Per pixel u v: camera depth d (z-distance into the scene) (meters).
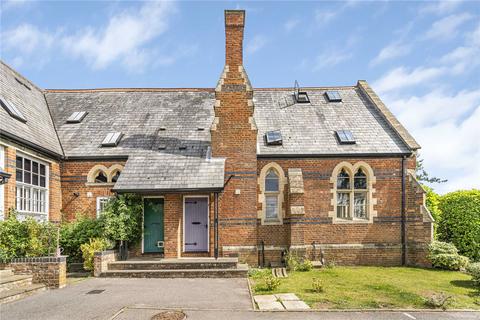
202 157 15.54
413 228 15.94
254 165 15.55
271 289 10.86
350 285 11.52
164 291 10.59
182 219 15.24
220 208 15.32
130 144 16.52
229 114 15.73
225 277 12.80
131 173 14.59
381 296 10.16
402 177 16.27
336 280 12.28
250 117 15.73
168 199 14.61
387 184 16.28
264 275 13.06
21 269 10.96
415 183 15.93
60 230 14.34
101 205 16.03
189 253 15.13
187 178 14.31
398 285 11.59
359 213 16.45
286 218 15.93
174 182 14.12
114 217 14.20
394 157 16.33
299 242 14.82
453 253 14.93
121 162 16.11
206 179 14.26
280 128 17.48
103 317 8.10
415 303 9.51
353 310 8.79
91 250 13.34
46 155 14.88
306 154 16.03
